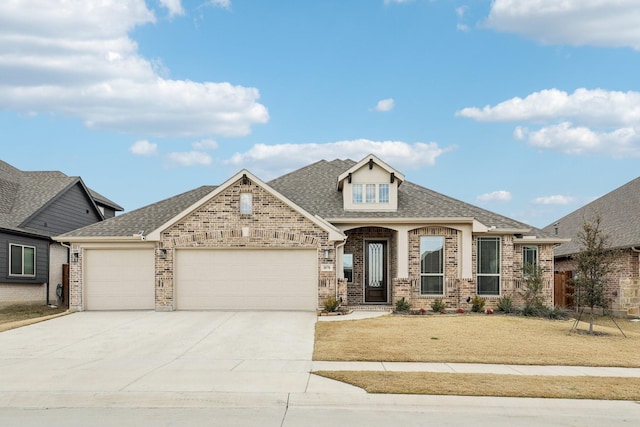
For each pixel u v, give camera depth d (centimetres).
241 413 791
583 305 1625
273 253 1988
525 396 876
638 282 2262
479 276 2138
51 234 2628
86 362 1138
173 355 1217
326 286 1959
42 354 1237
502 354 1227
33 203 2569
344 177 2212
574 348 1317
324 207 2244
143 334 1502
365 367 1087
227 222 1988
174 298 1970
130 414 786
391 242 2247
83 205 3044
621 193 2909
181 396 865
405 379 972
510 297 2089
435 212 2164
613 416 794
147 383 944
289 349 1284
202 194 2425
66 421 751
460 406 834
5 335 1502
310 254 1983
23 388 912
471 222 2077
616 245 2275
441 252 2122
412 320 1767
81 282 2003
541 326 1683
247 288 1980
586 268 1602
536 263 2200
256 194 1995
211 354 1227
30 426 729
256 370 1052
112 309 2003
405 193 2377
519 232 2103
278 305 1972
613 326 1934
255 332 1521
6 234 2236
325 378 985
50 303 2606
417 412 805
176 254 1988
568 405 841
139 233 2016
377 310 2030
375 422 749
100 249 2025
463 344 1344
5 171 2823
